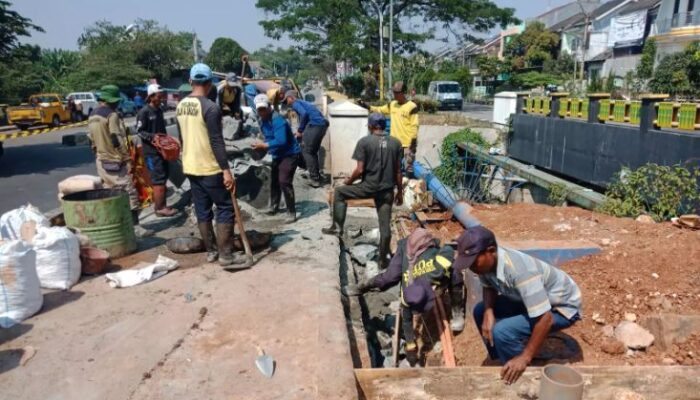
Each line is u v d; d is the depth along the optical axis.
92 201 5.16
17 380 3.24
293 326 3.93
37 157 16.34
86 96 31.19
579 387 2.92
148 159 6.61
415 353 4.90
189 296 4.41
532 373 3.41
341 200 6.06
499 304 3.78
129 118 30.36
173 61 51.12
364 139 5.77
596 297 4.68
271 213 7.14
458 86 32.94
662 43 32.03
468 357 4.71
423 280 4.60
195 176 4.83
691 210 7.05
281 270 5.04
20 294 3.97
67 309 4.20
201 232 5.16
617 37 39.19
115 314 4.11
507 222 6.90
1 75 21.97
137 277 4.72
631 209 7.16
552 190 10.32
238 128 9.48
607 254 5.21
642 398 3.15
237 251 5.52
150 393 3.13
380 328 5.71
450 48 42.97
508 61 49.12
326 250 5.66
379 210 6.03
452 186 15.07
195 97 4.71
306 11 30.03
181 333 3.81
